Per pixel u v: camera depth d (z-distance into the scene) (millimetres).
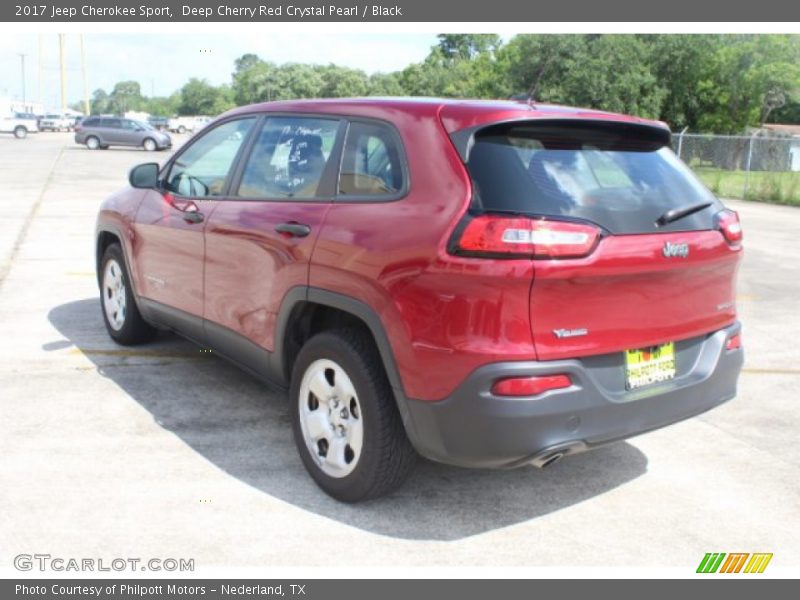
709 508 3729
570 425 3066
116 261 5750
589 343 3105
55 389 4984
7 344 5957
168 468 3924
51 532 3299
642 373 3314
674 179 3541
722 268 3570
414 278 3098
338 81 90688
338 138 3770
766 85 48031
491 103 3438
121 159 31656
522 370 2963
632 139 3600
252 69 92812
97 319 6777
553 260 2938
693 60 48188
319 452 3719
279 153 4129
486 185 3047
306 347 3684
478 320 2969
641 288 3215
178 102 123125
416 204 3213
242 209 4184
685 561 3275
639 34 47969
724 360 3621
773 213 19797
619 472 4094
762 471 4145
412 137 3359
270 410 4758
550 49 46031
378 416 3344
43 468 3863
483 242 2928
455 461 3148
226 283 4293
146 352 5820
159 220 4969
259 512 3525
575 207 3076
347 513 3551
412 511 3598
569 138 3367
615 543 3396
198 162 4812
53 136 57125
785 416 4977
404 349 3154
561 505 3715
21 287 7969
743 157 28375
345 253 3398
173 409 4715
